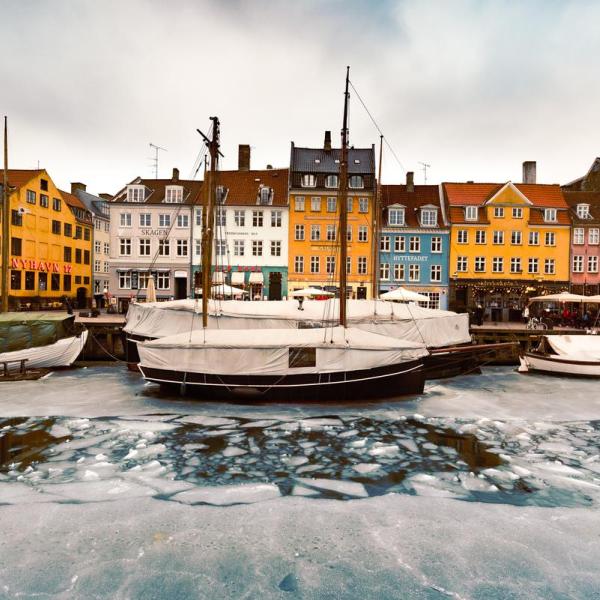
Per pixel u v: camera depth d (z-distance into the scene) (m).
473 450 10.71
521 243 40.06
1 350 19.27
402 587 5.99
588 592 5.90
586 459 10.19
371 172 40.62
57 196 45.06
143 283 39.66
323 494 8.38
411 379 15.12
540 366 20.50
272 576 6.18
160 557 6.52
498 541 6.93
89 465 9.57
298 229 40.25
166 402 14.71
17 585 5.95
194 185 41.81
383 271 40.31
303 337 15.09
